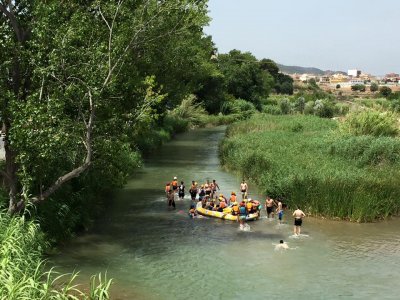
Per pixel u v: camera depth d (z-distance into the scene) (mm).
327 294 15344
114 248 19781
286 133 51438
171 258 18688
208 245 20453
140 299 14664
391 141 34844
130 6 18719
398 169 30938
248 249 19953
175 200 29234
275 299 14914
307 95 130625
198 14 31344
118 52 16906
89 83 16312
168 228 23047
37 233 16047
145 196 29969
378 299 15000
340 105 87375
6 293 10461
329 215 24781
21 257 13273
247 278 16672
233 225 23750
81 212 22734
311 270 17547
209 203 26234
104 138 18141
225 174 37812
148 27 19547
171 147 55812
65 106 16906
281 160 33812
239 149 41000
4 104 15758
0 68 15820
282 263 18281
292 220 24625
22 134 15000
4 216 15148
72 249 19344
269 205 24812
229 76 107688
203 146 57094
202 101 89438
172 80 42062
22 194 16609
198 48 51062
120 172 20406
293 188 26250
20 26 17109
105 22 17734
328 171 28578
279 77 179000
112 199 29078
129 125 19031
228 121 91188
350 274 17156
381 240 21328
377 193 25219
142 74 34938
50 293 12422
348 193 24781
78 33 16297
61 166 20250
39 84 16922
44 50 16188
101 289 12266
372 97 144750
